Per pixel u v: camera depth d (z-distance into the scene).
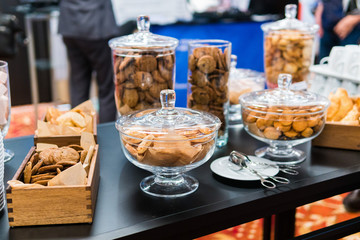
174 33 3.73
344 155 1.30
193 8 4.21
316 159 1.27
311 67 1.62
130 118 1.06
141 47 1.27
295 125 1.16
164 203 1.01
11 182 0.90
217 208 0.99
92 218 0.94
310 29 1.69
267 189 1.08
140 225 0.92
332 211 1.18
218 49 1.27
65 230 0.90
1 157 0.94
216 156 1.28
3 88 1.23
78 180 0.93
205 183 1.11
